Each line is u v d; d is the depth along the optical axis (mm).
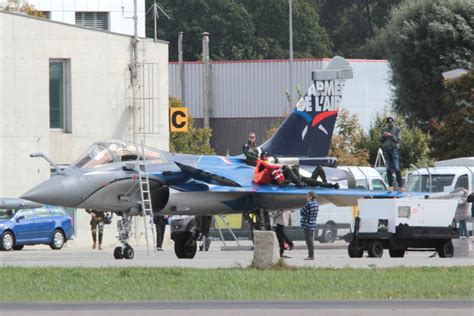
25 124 171625
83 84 179000
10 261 112438
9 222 149750
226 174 120625
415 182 165375
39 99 173375
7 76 169875
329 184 126125
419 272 90500
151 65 186875
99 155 114188
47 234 155875
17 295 76750
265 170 122125
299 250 140625
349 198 127125
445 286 80188
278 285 81000
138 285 81938
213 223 167500
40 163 173375
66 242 166750
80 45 178500
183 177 118000
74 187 111188
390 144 136000
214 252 135875
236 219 167625
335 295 75125
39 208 155500
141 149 117312
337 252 134000
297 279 85000
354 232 115188
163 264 103000
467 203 136500
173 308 68750
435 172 165000
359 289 78812
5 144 169250
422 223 114938
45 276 88625
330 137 136750
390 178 136125
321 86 136125
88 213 161625
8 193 169375
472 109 179000
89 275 88750
